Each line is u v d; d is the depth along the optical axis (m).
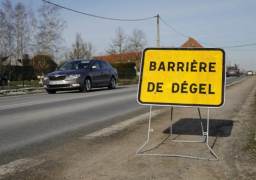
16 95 15.08
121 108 8.90
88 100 11.16
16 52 44.94
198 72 4.40
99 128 6.03
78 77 14.69
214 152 4.27
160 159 4.00
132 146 4.65
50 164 3.86
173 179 3.33
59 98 12.07
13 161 4.00
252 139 4.83
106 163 3.86
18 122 6.77
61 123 6.60
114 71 18.02
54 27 42.69
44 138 5.24
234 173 3.48
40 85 25.95
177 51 4.50
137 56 58.78
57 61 43.81
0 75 28.00
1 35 42.59
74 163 3.88
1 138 5.27
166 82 4.45
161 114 7.65
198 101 4.32
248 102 9.65
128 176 3.41
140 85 4.50
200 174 3.46
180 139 5.04
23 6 45.59
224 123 6.27
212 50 4.43
